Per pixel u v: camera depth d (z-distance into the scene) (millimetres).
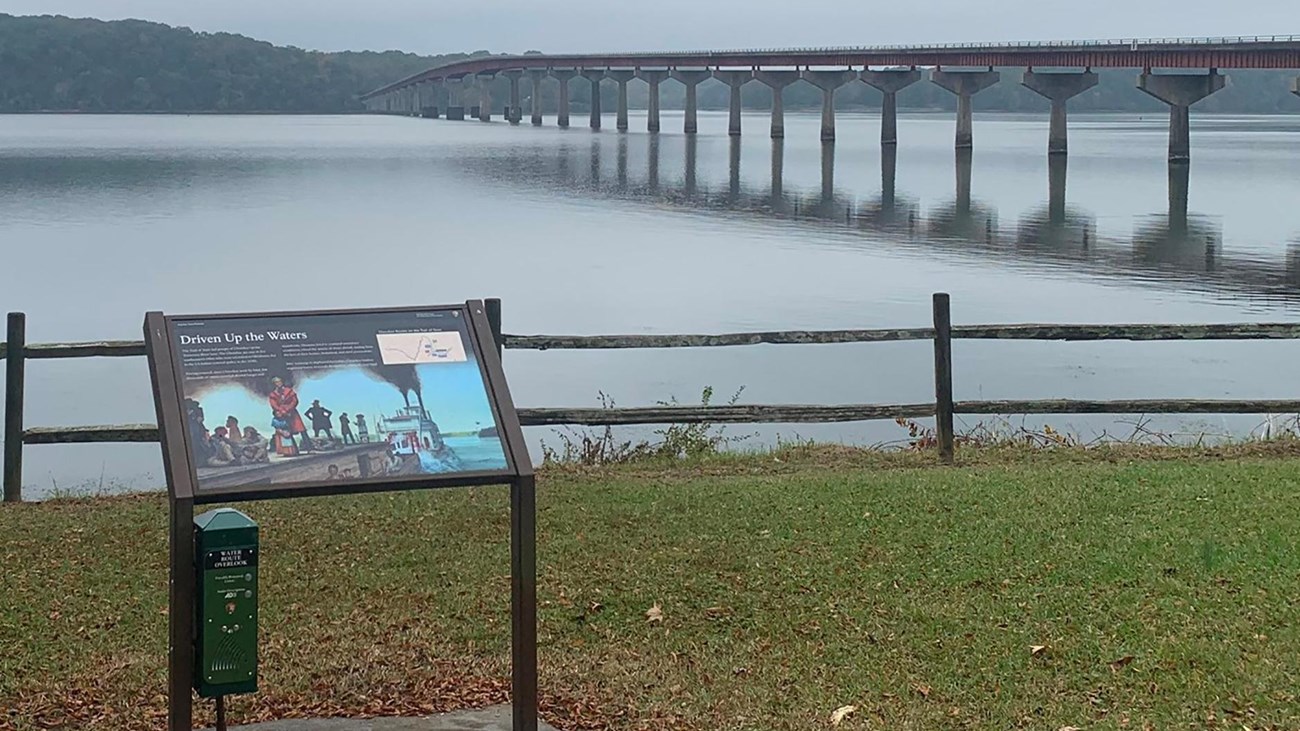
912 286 41438
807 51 137250
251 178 86125
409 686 6766
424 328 5711
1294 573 8133
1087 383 23750
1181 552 8602
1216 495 10164
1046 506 9875
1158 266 46500
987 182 87375
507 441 5539
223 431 5273
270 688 6758
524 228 59312
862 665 7008
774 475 11602
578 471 11969
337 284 42000
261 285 41406
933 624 7496
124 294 38375
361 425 5410
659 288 40844
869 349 26516
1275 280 42750
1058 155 107188
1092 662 6957
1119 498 10109
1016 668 6906
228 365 5422
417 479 5355
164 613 7887
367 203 70312
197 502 5164
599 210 68500
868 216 66250
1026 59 108000
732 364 25047
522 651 5789
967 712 6438
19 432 11203
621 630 7578
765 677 6887
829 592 8062
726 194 79000
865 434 18578
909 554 8711
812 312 36000
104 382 23078
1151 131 196875
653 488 10867
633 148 131750
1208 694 6539
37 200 67500
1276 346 27453
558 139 153250
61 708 6559
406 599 8125
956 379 24031
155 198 70312
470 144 138000
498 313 12008
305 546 9172
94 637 7516
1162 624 7391
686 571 8484
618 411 12078
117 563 8844
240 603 5340
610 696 6633
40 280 40344
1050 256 49625
